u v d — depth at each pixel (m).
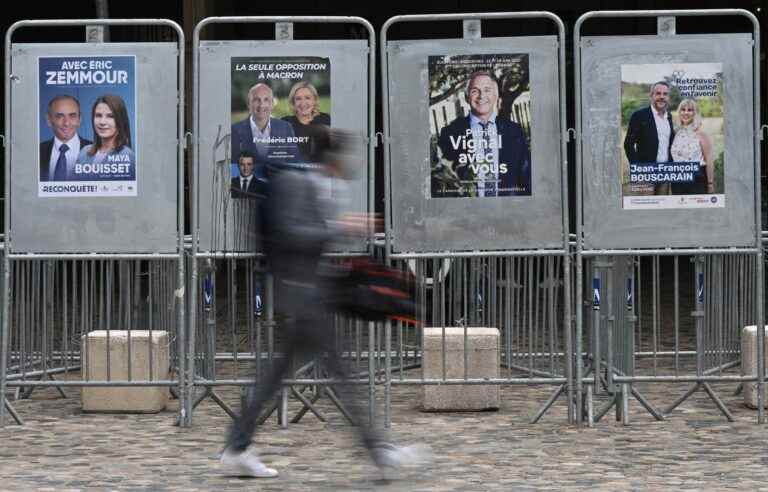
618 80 10.03
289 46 10.04
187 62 22.23
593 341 11.18
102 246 10.16
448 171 10.06
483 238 10.10
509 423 10.23
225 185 10.06
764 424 10.10
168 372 11.17
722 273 11.16
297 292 7.72
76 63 10.10
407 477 8.17
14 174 10.12
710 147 10.07
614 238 10.09
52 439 9.66
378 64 26.33
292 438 9.62
